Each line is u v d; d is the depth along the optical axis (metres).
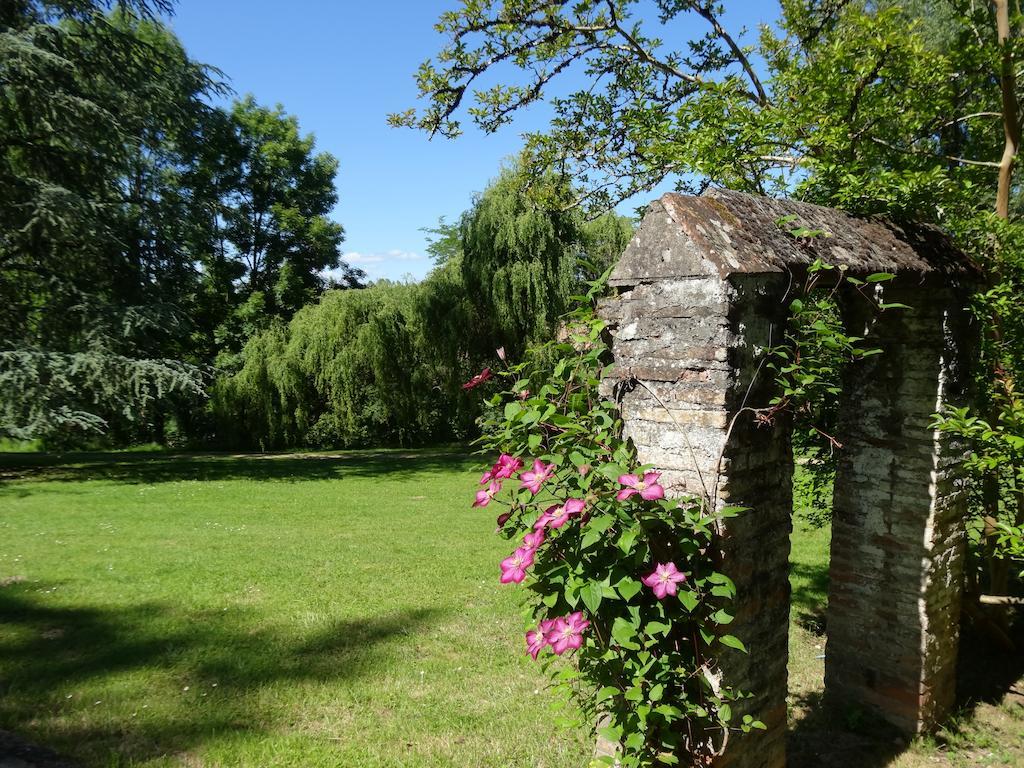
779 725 3.17
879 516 4.29
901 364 4.14
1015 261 4.34
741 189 6.17
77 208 15.09
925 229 4.19
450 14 7.85
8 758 3.80
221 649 5.53
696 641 2.62
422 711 4.57
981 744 4.20
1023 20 5.13
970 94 6.15
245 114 28.28
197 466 18.97
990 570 5.75
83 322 16.08
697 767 2.74
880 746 4.12
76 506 12.00
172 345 22.33
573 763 3.92
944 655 4.34
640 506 2.53
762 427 2.87
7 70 14.67
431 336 20.70
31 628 5.89
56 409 15.27
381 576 7.71
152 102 17.61
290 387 22.23
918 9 8.75
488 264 20.09
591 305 3.29
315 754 4.00
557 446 2.76
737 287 2.66
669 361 2.80
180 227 18.00
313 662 5.33
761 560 2.92
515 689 4.91
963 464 4.14
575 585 2.48
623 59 8.06
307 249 29.98
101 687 4.78
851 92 5.56
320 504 12.71
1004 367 4.52
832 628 4.55
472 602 6.85
